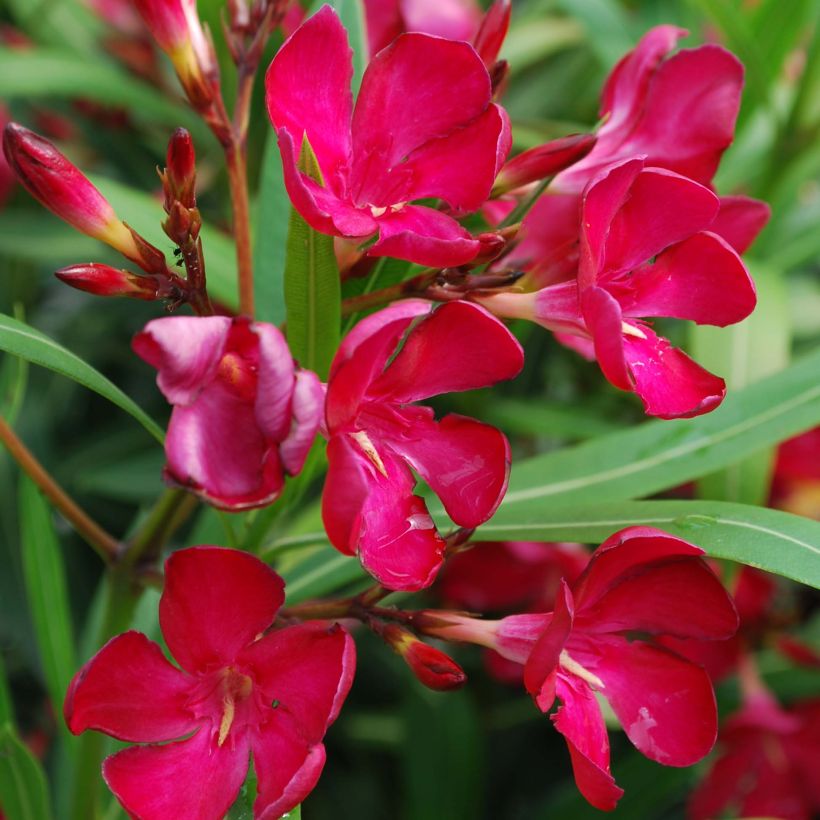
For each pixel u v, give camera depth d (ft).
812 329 2.46
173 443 1.67
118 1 2.73
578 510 1.89
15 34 2.75
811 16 2.46
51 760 2.42
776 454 2.34
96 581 2.58
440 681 1.78
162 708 1.76
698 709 1.81
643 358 1.81
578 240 1.80
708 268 1.83
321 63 1.78
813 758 2.27
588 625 1.82
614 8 2.45
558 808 2.26
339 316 1.83
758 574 2.30
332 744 2.44
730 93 1.91
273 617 1.74
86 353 2.68
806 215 2.52
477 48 1.90
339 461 1.68
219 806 1.75
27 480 2.05
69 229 2.43
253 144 2.32
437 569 1.74
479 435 1.78
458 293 1.84
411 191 1.81
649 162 1.93
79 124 2.65
